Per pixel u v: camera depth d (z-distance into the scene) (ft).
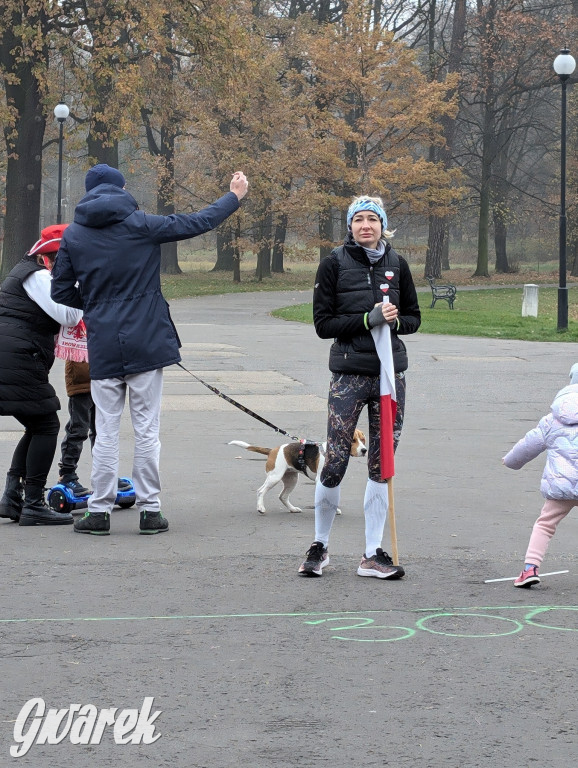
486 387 55.62
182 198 190.49
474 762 12.91
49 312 26.09
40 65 130.00
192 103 173.78
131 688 15.39
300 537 25.49
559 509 21.22
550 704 14.85
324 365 64.54
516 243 316.40
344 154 192.85
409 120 177.37
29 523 26.89
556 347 77.92
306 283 197.36
